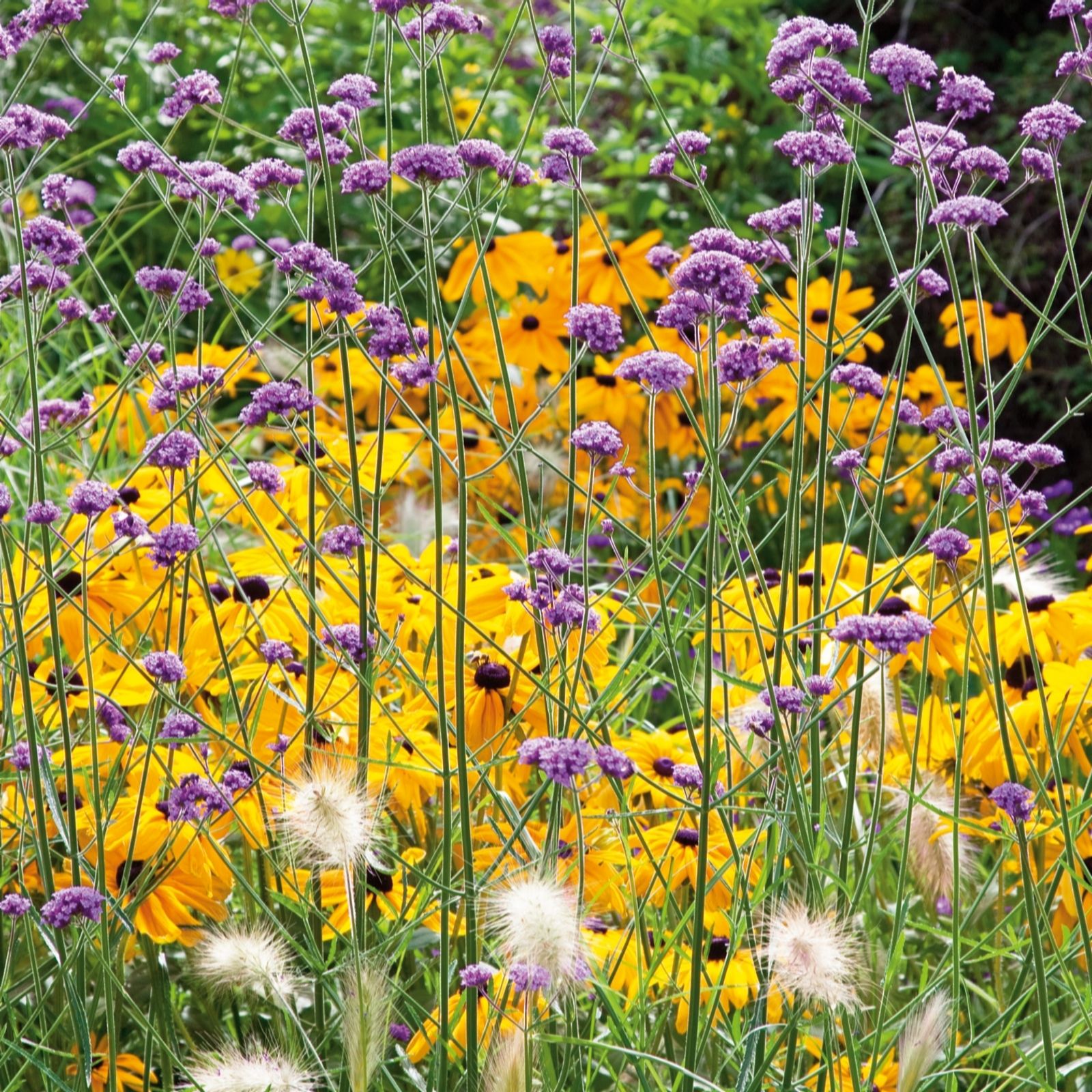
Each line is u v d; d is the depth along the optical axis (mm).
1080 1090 2764
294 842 2498
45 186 2523
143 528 2455
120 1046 2896
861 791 3486
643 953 2629
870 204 2461
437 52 2449
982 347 2316
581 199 2611
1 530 2248
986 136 9703
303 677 2998
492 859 2615
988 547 2275
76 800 2910
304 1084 2266
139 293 7090
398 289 2537
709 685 2146
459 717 2295
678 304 2193
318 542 3652
